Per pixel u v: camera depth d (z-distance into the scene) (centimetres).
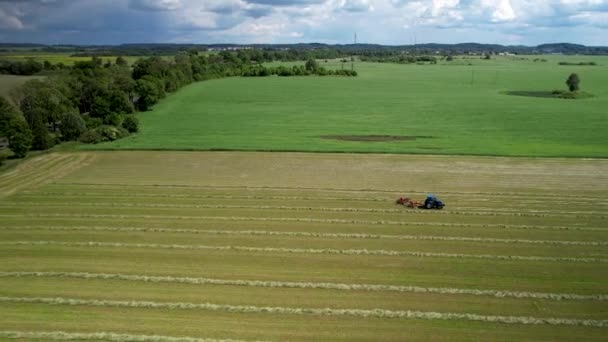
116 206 4741
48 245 3828
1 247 3791
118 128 8112
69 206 4756
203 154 6631
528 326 2711
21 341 2566
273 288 3111
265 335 2608
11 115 6725
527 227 4169
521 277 3278
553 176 5597
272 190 5188
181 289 3100
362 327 2683
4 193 5172
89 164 6266
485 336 2616
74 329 2673
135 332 2644
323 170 5881
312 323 2717
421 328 2681
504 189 5184
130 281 3212
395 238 3938
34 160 6500
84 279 3244
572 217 4400
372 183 5397
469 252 3675
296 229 4134
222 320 2748
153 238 3953
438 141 7469
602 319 2784
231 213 4528
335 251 3678
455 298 3000
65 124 7644
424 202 4700
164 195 5053
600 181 5409
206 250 3709
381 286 3134
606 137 7931
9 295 3033
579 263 3497
